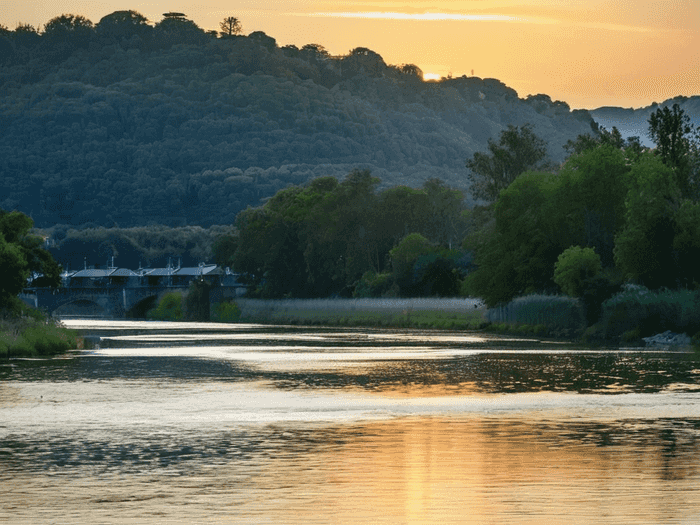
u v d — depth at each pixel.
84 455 71.19
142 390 115.25
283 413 93.62
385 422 87.19
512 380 126.06
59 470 65.94
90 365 153.75
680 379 126.06
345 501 57.03
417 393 111.31
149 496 58.38
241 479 62.91
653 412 93.38
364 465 67.19
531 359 163.62
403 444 75.44
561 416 90.62
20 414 93.44
